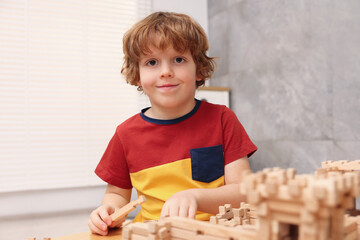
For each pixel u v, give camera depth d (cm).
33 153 255
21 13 253
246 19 233
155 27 72
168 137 77
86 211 248
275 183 24
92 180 269
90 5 274
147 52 70
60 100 265
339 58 167
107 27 280
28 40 256
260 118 219
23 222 213
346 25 163
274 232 25
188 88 71
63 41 267
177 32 71
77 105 271
